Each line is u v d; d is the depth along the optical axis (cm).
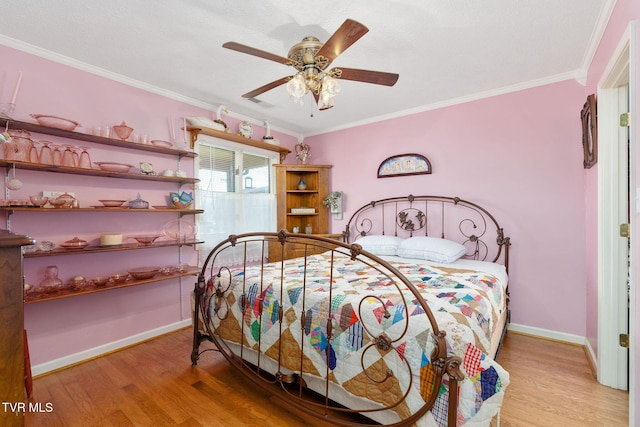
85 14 177
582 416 165
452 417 111
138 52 220
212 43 208
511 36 202
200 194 314
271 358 176
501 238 283
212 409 174
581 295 254
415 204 342
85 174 235
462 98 307
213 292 216
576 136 255
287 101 317
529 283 277
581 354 238
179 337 280
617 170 192
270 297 180
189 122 300
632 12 140
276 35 199
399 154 351
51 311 221
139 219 270
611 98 192
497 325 170
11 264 63
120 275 247
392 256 299
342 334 147
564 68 248
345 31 137
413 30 194
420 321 129
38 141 209
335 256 306
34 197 203
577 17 182
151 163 276
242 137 337
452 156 316
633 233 137
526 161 277
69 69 229
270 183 407
